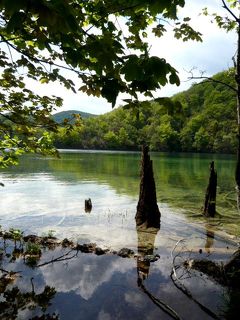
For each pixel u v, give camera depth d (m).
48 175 42.94
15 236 11.97
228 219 18.72
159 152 156.88
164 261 10.55
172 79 2.67
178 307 7.30
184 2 2.56
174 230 15.80
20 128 6.67
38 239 12.50
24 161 70.62
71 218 18.03
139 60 2.57
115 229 15.60
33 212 19.42
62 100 6.59
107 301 7.61
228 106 135.38
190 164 73.38
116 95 2.99
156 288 8.34
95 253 11.15
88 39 3.06
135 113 3.24
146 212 16.39
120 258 10.72
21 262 10.02
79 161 74.25
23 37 3.20
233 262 8.75
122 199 25.16
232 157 112.94
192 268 9.58
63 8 2.05
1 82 6.02
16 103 6.23
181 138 157.12
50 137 7.59
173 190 31.19
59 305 7.35
